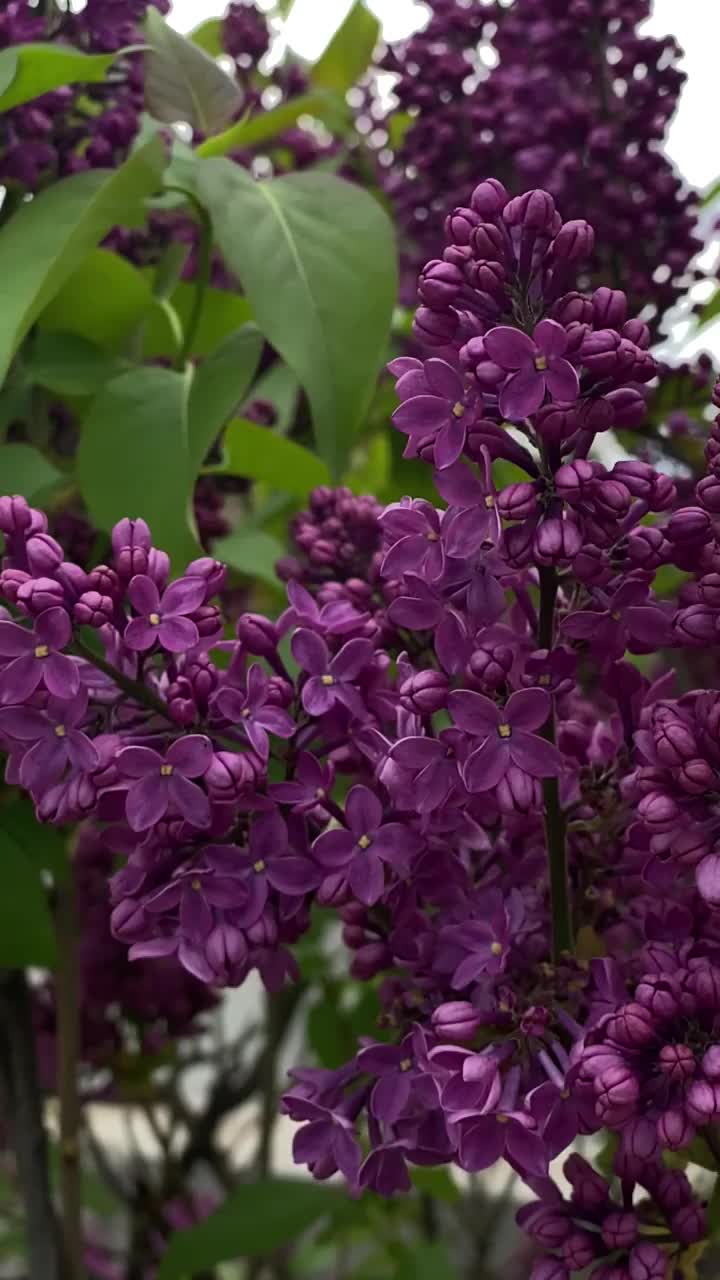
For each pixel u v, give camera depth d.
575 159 0.52
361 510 0.44
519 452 0.35
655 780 0.35
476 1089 0.35
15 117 0.46
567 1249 0.36
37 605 0.35
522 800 0.35
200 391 0.46
